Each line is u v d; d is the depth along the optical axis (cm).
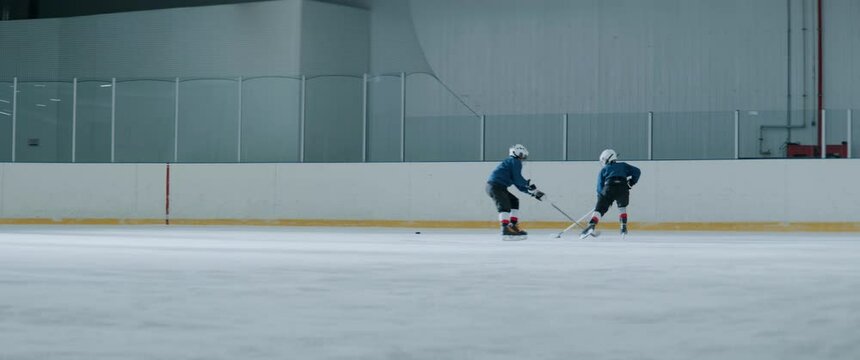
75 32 2331
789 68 2145
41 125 2092
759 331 322
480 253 880
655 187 1712
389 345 290
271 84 2123
